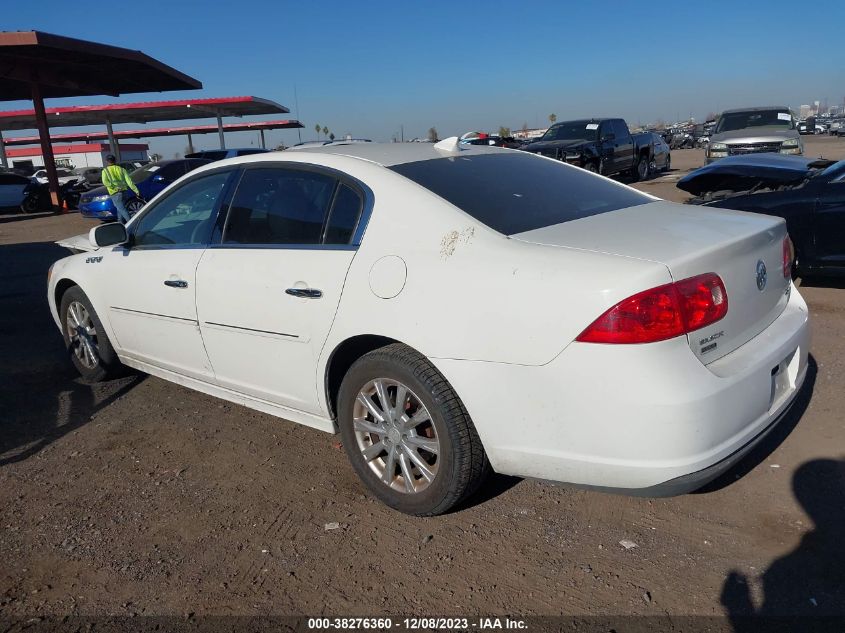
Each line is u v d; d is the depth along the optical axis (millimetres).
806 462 3451
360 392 3219
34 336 6492
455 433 2875
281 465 3777
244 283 3588
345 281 3143
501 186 3395
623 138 18844
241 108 32031
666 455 2473
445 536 3035
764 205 6492
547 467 2703
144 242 4406
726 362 2709
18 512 3389
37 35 16641
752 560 2760
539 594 2637
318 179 3486
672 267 2529
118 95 25484
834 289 6629
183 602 2691
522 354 2635
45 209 23375
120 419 4484
